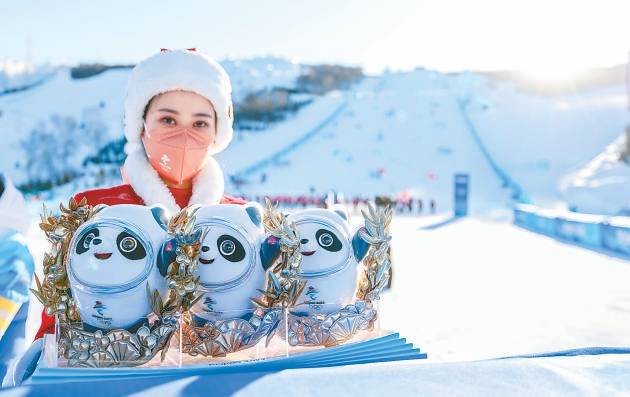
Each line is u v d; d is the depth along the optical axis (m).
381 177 58.41
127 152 2.15
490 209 38.66
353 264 1.47
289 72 98.62
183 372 1.13
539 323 5.61
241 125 72.50
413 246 15.70
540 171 59.31
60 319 1.25
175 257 1.25
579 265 11.45
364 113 74.62
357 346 1.27
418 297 7.42
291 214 1.53
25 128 72.50
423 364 1.10
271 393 0.99
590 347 1.37
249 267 1.33
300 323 1.40
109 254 1.24
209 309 1.32
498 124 70.38
